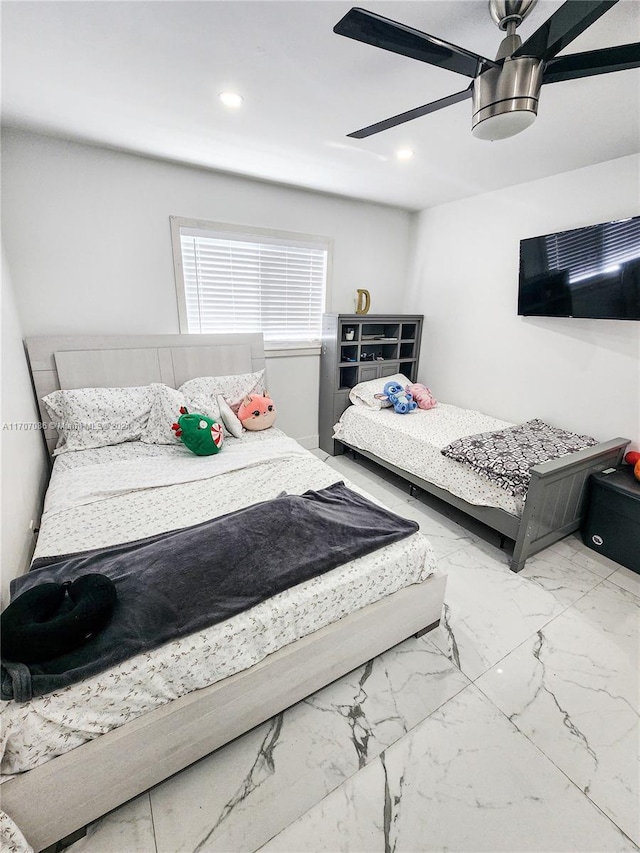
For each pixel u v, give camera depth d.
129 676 1.03
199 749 1.19
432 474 2.77
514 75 1.19
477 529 2.68
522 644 1.75
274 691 1.30
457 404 3.81
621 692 1.54
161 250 2.77
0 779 0.91
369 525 1.66
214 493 2.00
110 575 1.30
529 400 3.18
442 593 1.73
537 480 2.07
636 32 1.31
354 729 1.38
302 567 1.36
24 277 2.38
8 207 2.26
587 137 2.13
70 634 1.01
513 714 1.44
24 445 1.88
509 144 2.24
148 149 2.41
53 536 1.60
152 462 2.30
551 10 1.21
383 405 3.62
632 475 2.41
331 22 1.27
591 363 2.74
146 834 1.09
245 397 3.00
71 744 0.97
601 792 1.21
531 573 2.24
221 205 2.91
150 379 2.83
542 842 1.10
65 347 2.51
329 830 1.11
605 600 2.03
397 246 3.99
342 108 1.85
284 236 3.26
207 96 1.76
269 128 2.08
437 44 1.08
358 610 1.47
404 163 2.57
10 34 1.33
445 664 1.65
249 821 1.13
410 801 1.18
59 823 1.00
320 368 3.87
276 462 2.43
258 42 1.38
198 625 1.14
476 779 1.24
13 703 0.94
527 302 2.96
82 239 2.49
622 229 2.34
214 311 3.16
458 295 3.63
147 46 1.40
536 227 2.95
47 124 2.09
